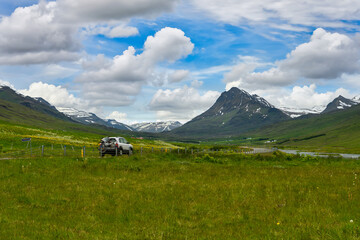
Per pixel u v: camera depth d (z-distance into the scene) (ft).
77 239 28.19
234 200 43.06
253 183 55.36
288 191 48.06
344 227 28.17
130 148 129.59
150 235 29.63
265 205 40.11
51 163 73.77
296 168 81.25
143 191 49.21
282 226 30.94
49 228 31.55
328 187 50.39
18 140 200.85
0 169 63.41
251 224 32.65
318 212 35.40
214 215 36.70
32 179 56.80
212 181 58.54
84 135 412.77
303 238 26.84
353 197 42.34
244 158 123.85
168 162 91.15
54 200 43.32
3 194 45.37
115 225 33.19
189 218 35.68
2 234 29.12
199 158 104.99
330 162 105.19
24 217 35.27
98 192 48.29
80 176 62.08
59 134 329.93
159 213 37.42
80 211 38.37
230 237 28.84
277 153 140.26
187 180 59.47
